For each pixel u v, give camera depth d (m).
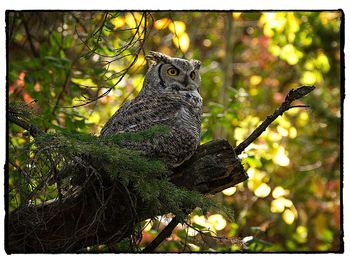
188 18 20.42
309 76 19.69
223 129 17.34
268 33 18.20
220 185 8.24
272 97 20.08
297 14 17.73
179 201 7.24
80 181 7.78
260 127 8.45
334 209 18.39
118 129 8.59
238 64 21.30
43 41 14.05
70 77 13.16
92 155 6.88
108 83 12.70
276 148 16.03
